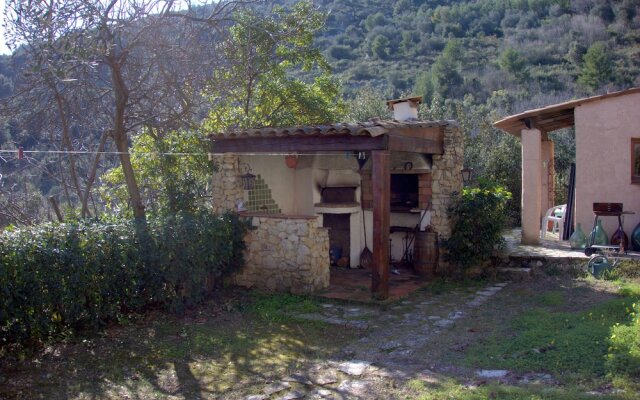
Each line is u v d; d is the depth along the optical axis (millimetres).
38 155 10820
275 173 11977
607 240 11781
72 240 7234
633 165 12047
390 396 5461
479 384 5566
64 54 8062
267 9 12883
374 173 9219
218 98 12430
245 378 6188
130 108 10047
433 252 11320
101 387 5941
